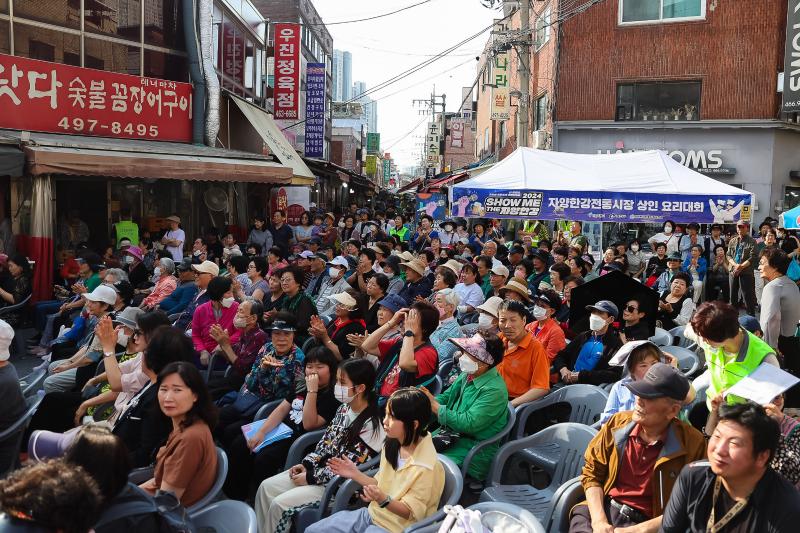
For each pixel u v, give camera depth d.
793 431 3.53
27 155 11.62
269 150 18.83
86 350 7.24
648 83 21.38
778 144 20.44
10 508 2.13
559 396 5.70
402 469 3.96
